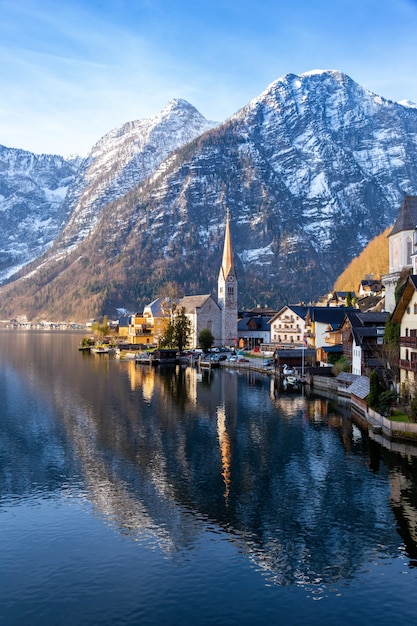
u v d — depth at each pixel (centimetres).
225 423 8338
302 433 7662
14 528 4631
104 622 3441
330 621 3444
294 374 13225
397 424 7125
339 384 11081
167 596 3684
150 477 5838
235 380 13500
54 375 14500
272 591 3738
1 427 8088
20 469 6122
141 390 11712
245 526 4647
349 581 3850
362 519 4762
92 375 14575
